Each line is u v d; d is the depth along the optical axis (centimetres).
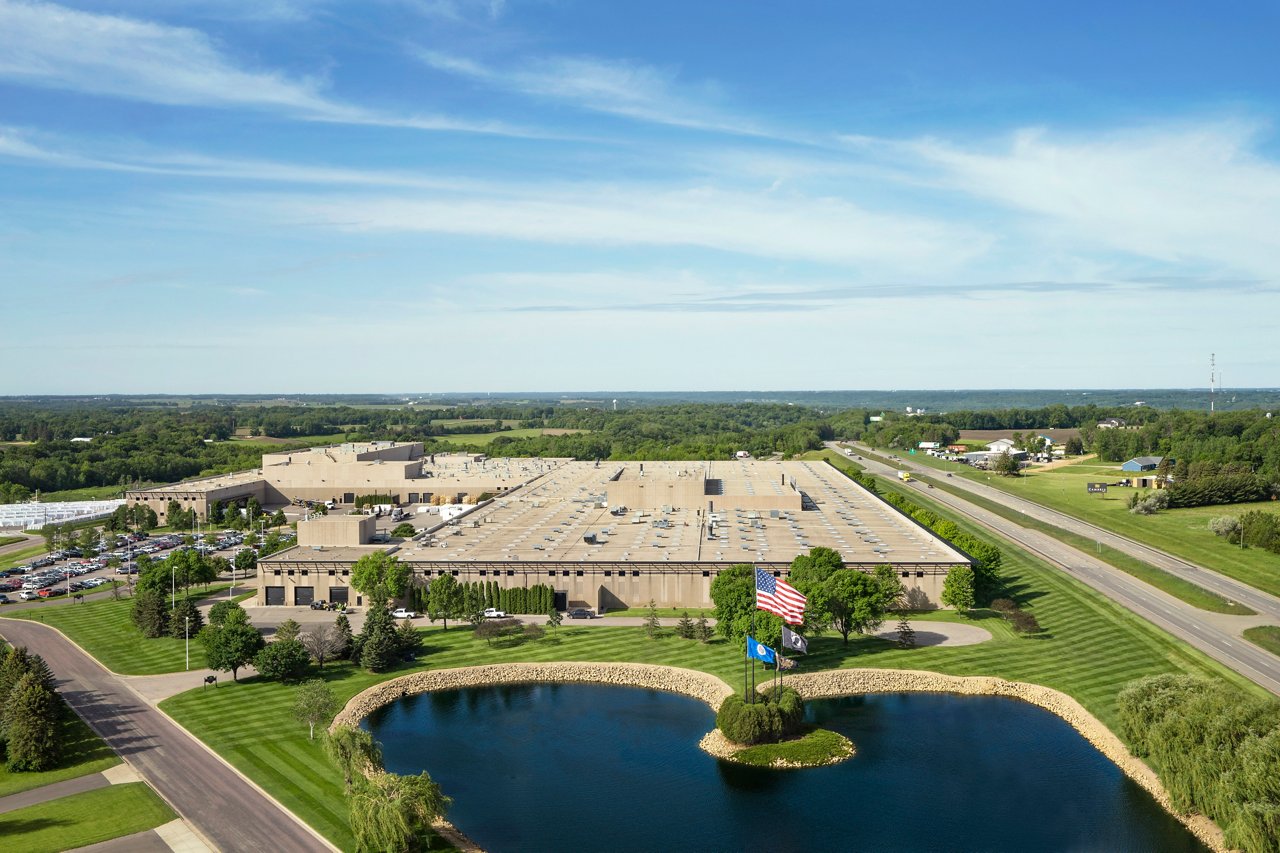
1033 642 15012
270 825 9231
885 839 9431
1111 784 10544
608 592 17450
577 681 13875
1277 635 15050
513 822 9769
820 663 14062
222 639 13375
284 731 11638
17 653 12006
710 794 10412
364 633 14275
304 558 18100
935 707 12769
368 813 8719
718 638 15288
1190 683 10631
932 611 17000
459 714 12725
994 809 9994
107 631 16338
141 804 9656
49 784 10150
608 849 9256
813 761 11125
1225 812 8962
